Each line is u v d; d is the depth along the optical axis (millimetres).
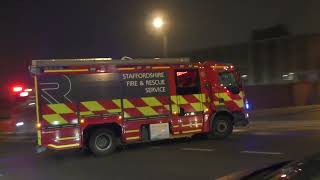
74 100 13766
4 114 31016
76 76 13828
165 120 14961
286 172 3982
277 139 14898
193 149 13844
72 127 13711
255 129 18781
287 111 29219
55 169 12016
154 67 14898
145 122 14656
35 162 13539
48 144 13477
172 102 15109
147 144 15875
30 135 21016
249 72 42562
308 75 39438
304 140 14312
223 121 15984
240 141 15000
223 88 16062
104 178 10234
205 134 16344
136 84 14594
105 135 14016
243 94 16422
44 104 13492
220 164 10961
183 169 10648
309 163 3990
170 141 16281
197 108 15531
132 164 11930
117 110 14250
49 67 13570
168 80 15117
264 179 4051
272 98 34156
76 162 13047
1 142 19750
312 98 35125
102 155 13938
